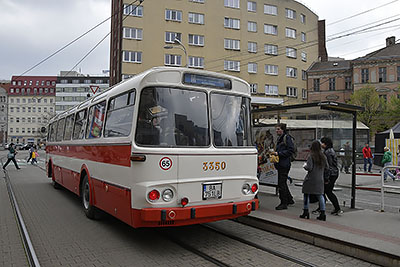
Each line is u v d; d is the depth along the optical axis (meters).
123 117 6.00
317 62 50.22
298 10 46.56
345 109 8.30
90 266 4.93
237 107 6.34
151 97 5.50
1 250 5.60
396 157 21.70
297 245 5.93
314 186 6.93
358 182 15.55
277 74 44.00
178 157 5.41
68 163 10.08
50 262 5.09
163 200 5.25
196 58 39.19
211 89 6.02
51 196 11.14
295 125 10.30
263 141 10.22
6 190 12.45
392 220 6.98
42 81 104.31
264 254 5.48
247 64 41.88
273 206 8.52
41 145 79.44
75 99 98.94
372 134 36.97
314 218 7.14
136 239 6.30
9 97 102.69
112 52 45.44
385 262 4.89
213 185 5.71
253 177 6.29
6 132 93.38
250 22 42.47
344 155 8.92
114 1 44.62
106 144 6.66
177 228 7.11
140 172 5.25
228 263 5.06
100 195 6.97
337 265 4.97
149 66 37.09
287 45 45.00
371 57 44.47
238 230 6.95
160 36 37.75
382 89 43.75
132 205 5.32
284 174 8.16
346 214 7.60
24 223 7.36
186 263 5.07
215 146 5.87
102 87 98.69
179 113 5.63
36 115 102.44
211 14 40.12
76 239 6.29
